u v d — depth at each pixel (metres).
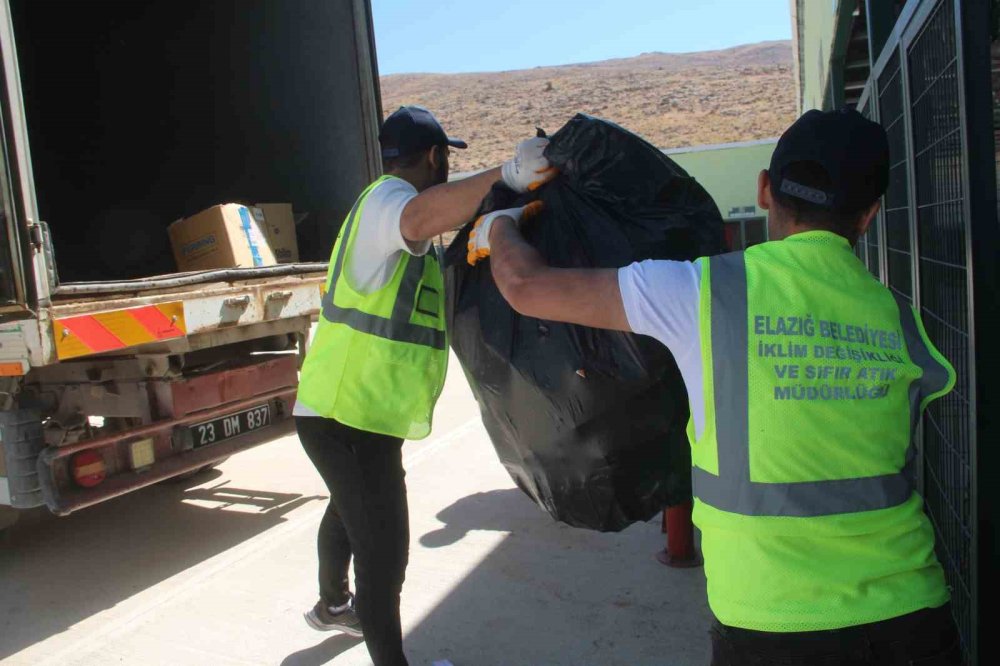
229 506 4.95
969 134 1.93
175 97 5.92
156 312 3.75
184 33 5.80
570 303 1.53
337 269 2.50
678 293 1.47
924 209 2.62
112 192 6.14
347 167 5.23
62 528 4.71
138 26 5.96
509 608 3.38
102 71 6.10
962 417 2.25
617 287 1.50
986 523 2.00
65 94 6.20
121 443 3.98
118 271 6.12
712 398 1.44
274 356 4.82
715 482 1.44
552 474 2.09
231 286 4.22
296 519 4.64
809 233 1.51
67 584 3.93
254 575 3.86
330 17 5.18
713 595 1.47
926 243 2.62
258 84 5.53
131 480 3.98
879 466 1.41
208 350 4.87
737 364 1.42
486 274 2.15
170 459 4.18
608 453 2.00
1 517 4.28
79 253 6.25
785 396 1.40
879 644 1.36
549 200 2.08
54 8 6.00
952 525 2.46
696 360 1.46
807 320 1.43
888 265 3.61
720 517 1.43
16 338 3.37
